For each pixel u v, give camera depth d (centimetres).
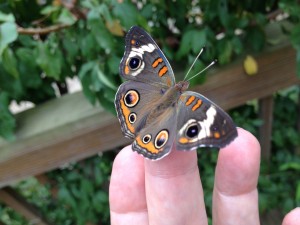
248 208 11
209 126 8
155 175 10
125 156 11
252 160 10
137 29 10
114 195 11
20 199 20
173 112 9
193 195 10
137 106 9
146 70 10
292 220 10
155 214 10
